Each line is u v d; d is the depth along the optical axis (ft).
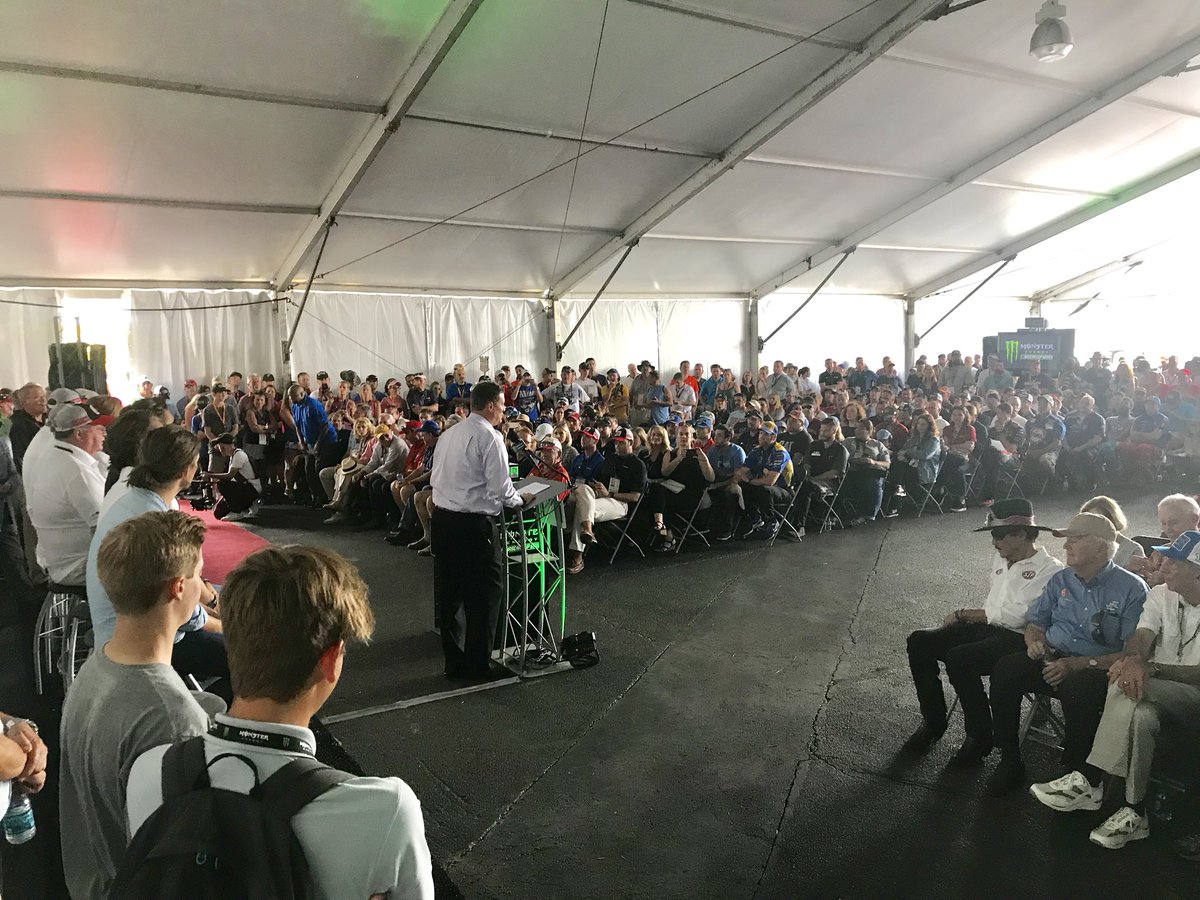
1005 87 31.76
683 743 11.59
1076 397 42.68
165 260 34.55
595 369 48.39
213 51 22.20
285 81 24.02
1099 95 33.83
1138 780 8.77
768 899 8.13
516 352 45.44
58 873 8.49
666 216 36.70
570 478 24.11
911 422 34.30
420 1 21.44
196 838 2.93
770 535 25.66
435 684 13.82
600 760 11.10
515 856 8.91
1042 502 32.78
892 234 46.06
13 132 23.98
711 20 24.13
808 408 39.01
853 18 25.43
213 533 26.94
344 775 3.28
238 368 38.63
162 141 25.79
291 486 33.60
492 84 25.67
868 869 8.60
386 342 41.86
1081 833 9.19
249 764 3.17
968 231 48.14
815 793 10.16
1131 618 9.57
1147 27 29.32
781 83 28.55
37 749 4.99
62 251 32.12
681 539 24.45
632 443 24.50
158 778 3.32
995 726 10.28
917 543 25.16
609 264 42.98
